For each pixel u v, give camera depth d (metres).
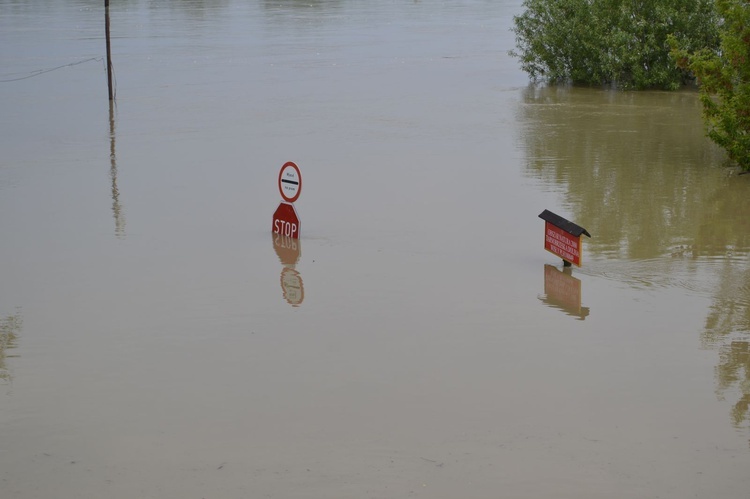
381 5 72.50
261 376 9.23
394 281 12.20
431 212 15.88
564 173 19.03
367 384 9.00
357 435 7.93
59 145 22.66
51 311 11.31
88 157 21.20
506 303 11.30
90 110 27.81
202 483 7.16
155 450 7.72
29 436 8.03
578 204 16.47
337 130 24.08
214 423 8.20
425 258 13.23
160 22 57.47
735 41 19.08
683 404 8.48
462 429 8.01
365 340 10.16
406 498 6.87
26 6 70.31
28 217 16.08
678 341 10.03
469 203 16.52
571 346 9.91
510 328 10.45
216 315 11.04
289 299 11.56
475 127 24.53
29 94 31.25
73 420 8.34
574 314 10.88
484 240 14.16
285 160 20.47
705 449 7.61
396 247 13.80
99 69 37.16
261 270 12.78
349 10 67.69
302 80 33.78
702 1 30.83
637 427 8.02
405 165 19.83
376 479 7.16
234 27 54.38
